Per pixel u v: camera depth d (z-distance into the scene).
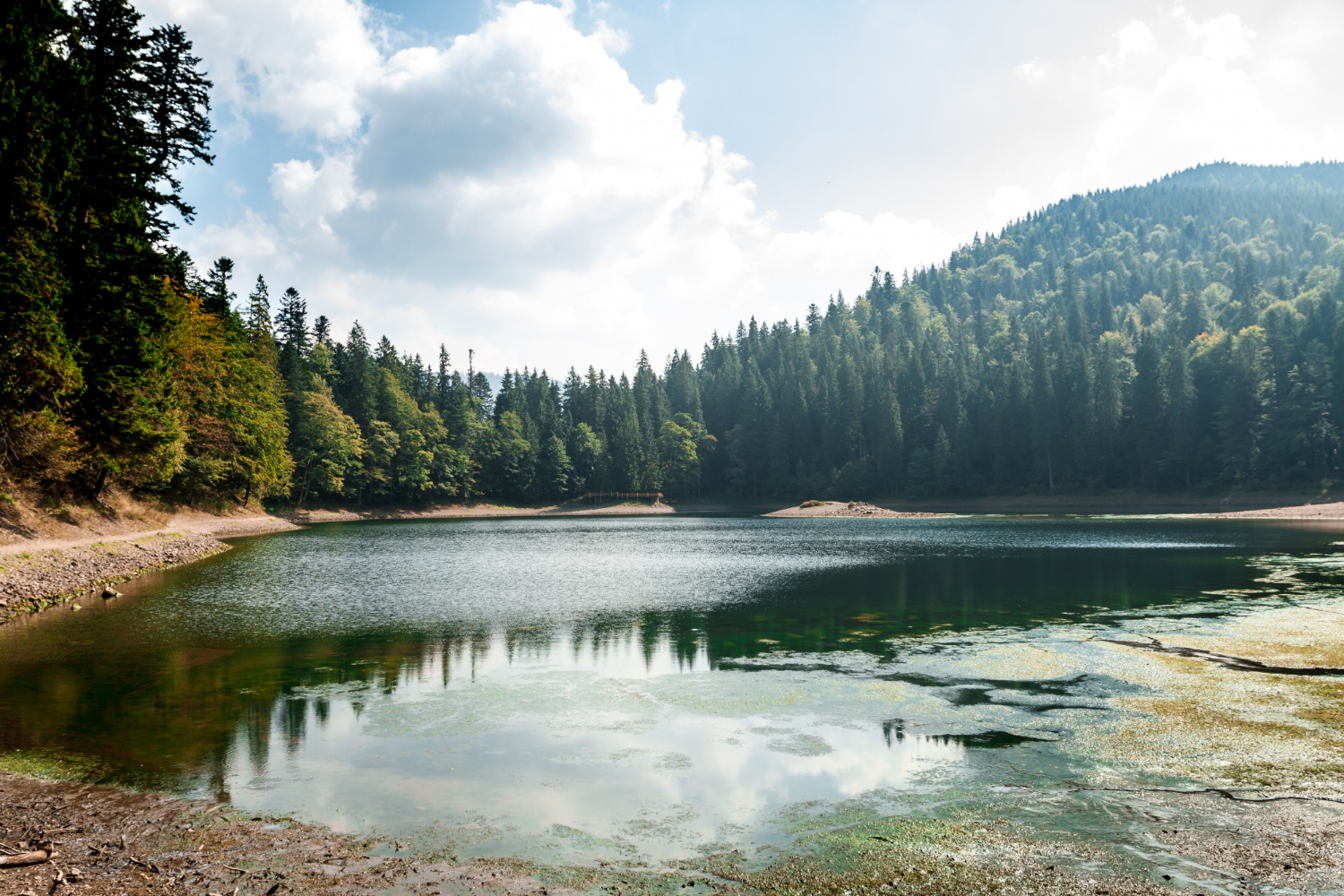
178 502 56.19
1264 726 10.22
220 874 6.24
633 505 125.25
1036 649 15.56
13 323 20.75
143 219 26.94
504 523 85.50
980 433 118.69
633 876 6.19
